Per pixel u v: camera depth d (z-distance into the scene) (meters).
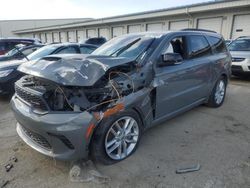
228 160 2.77
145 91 2.88
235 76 8.62
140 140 3.27
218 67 4.51
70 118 2.30
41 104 2.42
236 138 3.37
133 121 2.83
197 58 3.94
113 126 2.62
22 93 2.72
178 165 2.68
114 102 2.55
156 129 3.69
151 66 2.99
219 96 4.81
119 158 2.74
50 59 2.83
